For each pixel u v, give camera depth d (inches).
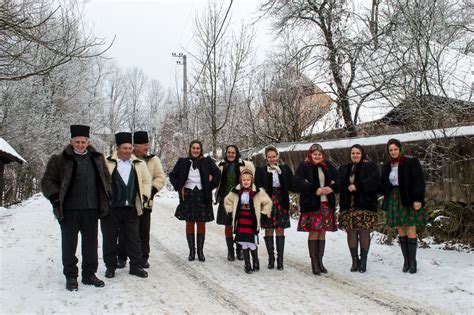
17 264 232.8
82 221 198.8
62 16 404.8
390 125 427.2
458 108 306.8
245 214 232.1
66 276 193.2
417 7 322.0
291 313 165.5
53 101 908.0
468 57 455.5
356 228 230.4
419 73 321.4
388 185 233.8
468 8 393.1
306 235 339.9
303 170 233.0
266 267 244.1
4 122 773.9
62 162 194.5
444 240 286.4
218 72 659.4
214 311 167.9
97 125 1123.9
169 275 224.4
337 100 528.4
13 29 330.3
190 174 264.2
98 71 1216.2
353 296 186.5
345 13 550.3
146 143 253.9
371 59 379.9
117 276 221.0
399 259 250.8
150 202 243.6
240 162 279.0
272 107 593.0
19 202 853.8
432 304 173.6
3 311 160.6
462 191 284.0
